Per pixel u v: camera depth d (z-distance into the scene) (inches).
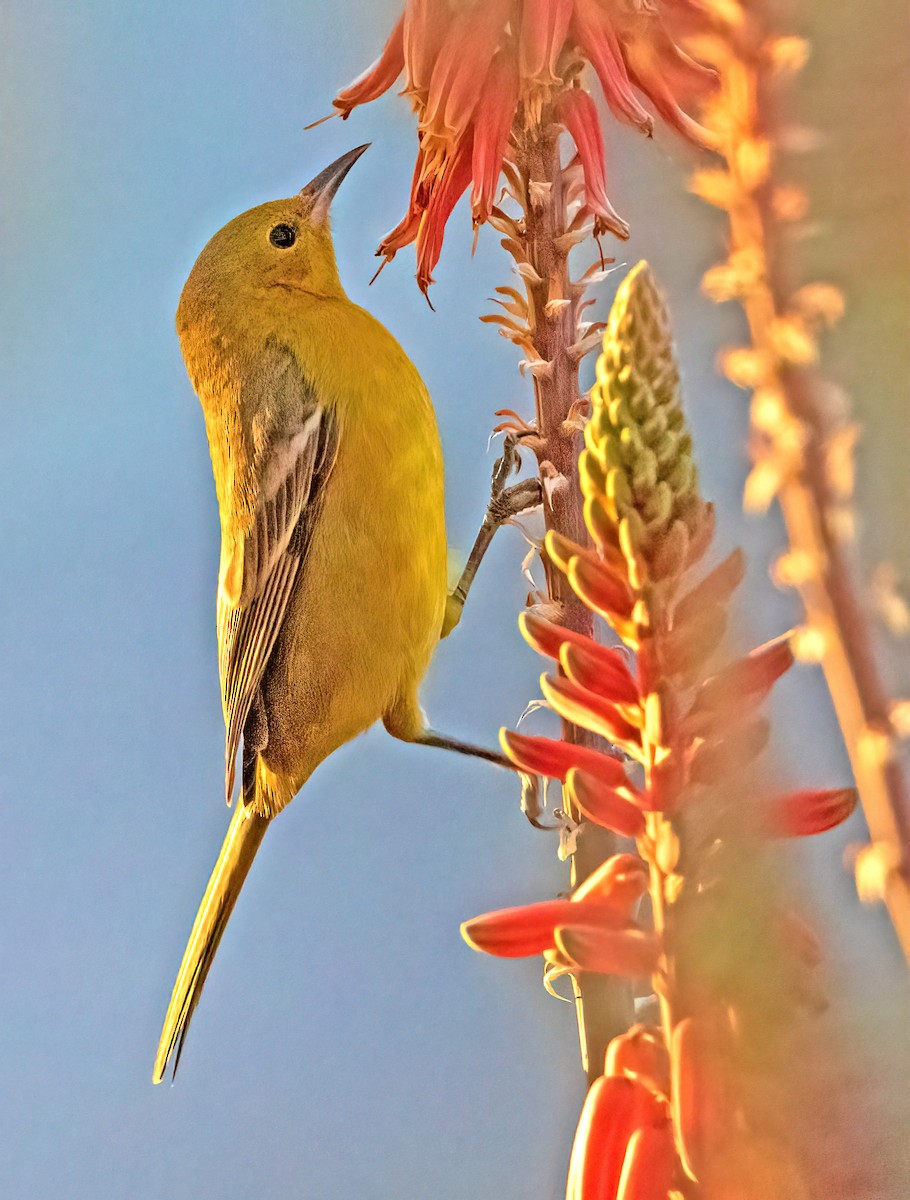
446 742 170.4
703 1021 39.5
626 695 57.9
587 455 55.3
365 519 177.9
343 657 179.8
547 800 108.9
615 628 56.4
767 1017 36.5
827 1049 35.0
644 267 49.7
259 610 185.3
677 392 53.2
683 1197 46.8
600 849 71.1
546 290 86.5
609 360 54.3
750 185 37.9
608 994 61.2
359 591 178.4
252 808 187.5
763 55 38.0
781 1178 33.9
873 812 37.8
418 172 95.1
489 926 59.2
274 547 183.5
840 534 38.1
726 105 39.6
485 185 81.0
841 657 37.9
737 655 43.9
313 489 180.2
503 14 80.5
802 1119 34.5
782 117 37.8
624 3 70.3
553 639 61.6
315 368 180.2
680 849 44.2
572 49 79.9
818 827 38.9
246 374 185.2
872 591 38.0
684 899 43.7
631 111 70.4
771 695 41.3
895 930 36.3
